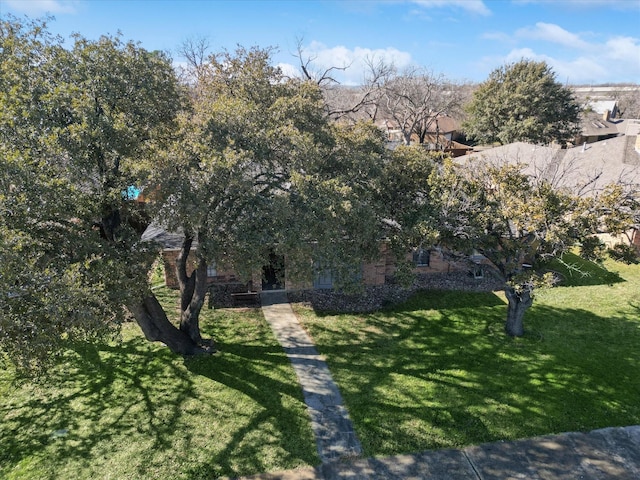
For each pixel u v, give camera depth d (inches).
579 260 946.7
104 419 465.4
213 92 598.5
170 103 471.2
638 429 455.8
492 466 408.8
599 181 1030.4
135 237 438.3
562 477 397.7
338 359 581.6
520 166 586.6
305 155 458.9
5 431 448.1
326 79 1598.2
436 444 433.7
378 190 594.9
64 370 548.1
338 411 480.1
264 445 430.0
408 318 697.0
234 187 403.5
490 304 745.0
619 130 2426.2
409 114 2018.9
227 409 481.1
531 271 556.1
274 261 540.7
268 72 601.0
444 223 554.6
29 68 390.0
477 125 1978.3
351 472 400.5
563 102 1894.7
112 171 414.0
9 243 303.4
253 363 568.4
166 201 388.5
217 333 642.8
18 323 305.6
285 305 738.2
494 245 606.9
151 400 495.5
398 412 478.3
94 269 361.4
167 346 576.4
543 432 450.0
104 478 389.4
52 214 348.2
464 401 495.5
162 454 417.1
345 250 493.4
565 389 517.0
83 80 407.8
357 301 754.2
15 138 354.3
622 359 581.3
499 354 592.7
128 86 428.5
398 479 394.0
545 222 521.7
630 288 808.9
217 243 421.4
